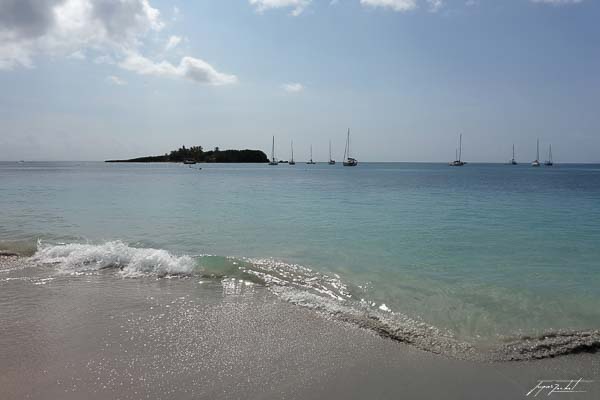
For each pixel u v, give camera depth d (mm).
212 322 5609
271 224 14664
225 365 4422
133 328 5359
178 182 45094
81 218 15719
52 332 5195
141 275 7895
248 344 4957
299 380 4152
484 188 36688
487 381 4207
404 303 6539
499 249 10578
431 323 5727
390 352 4824
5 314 5793
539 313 6137
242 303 6398
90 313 5875
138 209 18859
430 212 18328
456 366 4520
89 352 4660
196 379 4121
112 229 13344
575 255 9906
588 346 5039
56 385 3951
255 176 66500
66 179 49875
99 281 7492
